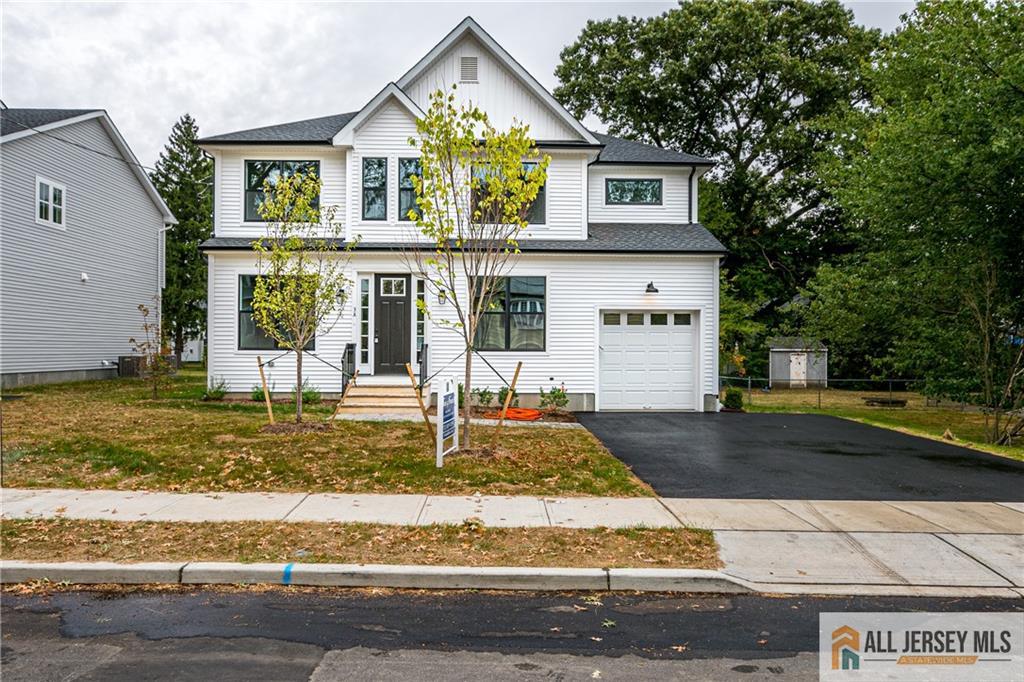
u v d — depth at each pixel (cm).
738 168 3281
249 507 767
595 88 3391
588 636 491
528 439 1201
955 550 671
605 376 1775
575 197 1797
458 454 1030
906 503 839
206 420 1308
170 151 4291
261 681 413
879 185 1570
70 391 1884
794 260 3444
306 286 1217
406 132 1739
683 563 618
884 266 1767
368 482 880
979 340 1561
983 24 1473
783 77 3077
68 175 2209
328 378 1727
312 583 582
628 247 1739
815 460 1106
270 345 1728
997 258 1434
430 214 1028
